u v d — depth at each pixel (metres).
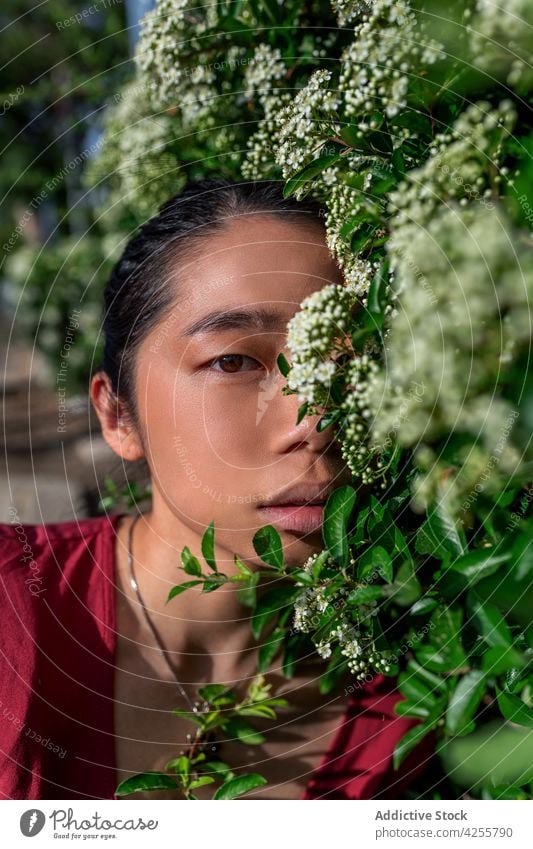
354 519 0.79
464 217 0.60
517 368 0.59
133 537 0.99
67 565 0.98
